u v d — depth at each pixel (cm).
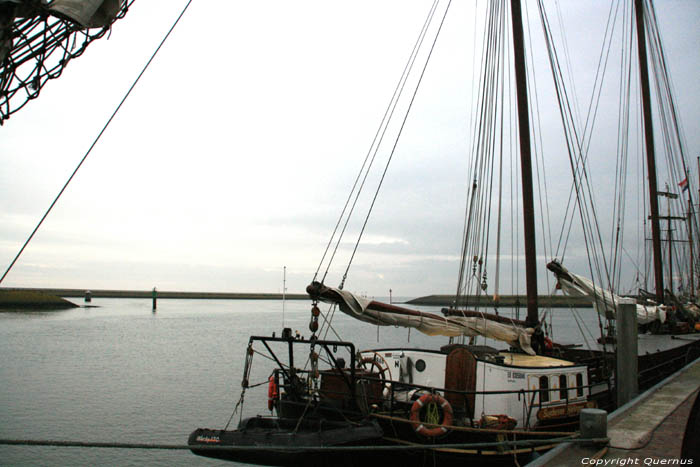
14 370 3997
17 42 590
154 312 13800
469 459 1290
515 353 1859
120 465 1967
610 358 1952
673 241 4344
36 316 10750
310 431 1266
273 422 1318
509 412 1359
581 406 1538
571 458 835
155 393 3209
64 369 4100
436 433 1239
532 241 2073
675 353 2498
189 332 7812
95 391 3244
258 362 4659
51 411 2708
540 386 1448
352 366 1302
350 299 1348
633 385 1392
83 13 598
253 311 17075
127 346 5803
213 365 4453
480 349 1628
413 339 8031
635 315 1427
